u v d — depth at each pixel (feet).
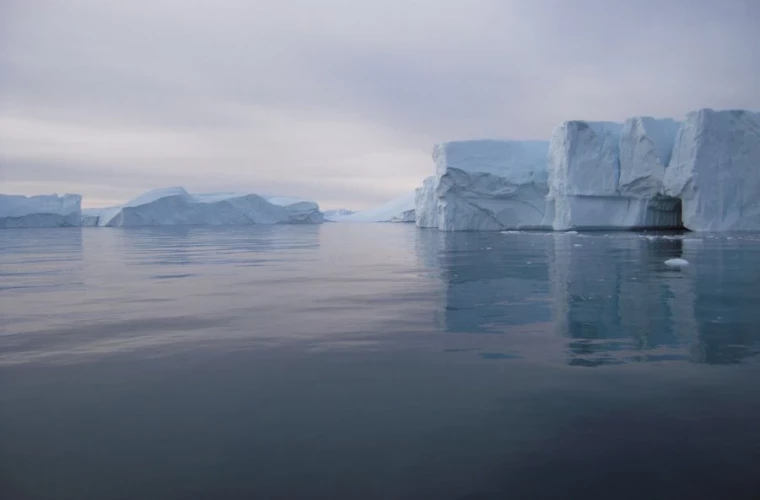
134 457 13.80
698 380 18.17
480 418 15.58
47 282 46.32
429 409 16.28
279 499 11.95
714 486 12.09
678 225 119.75
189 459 13.66
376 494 12.05
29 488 12.50
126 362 21.27
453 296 35.22
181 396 17.66
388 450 13.91
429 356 21.47
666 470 12.73
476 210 135.85
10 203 210.59
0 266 61.87
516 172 131.75
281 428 15.24
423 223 179.11
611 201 118.11
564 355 21.33
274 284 43.04
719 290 35.19
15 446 14.46
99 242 115.65
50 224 215.72
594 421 15.23
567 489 12.10
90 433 15.12
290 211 269.44
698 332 24.43
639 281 39.78
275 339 24.53
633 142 112.47
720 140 102.27
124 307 33.12
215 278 47.93
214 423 15.62
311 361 21.04
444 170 132.77
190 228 213.05
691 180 100.58
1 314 31.07
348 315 29.60
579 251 66.80
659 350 21.76
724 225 100.83
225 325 27.58
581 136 117.91
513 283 40.47
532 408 16.16
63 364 21.12
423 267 53.83
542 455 13.51
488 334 24.82
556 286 38.42
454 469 12.98
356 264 59.31
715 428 14.67
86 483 12.68
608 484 12.25
